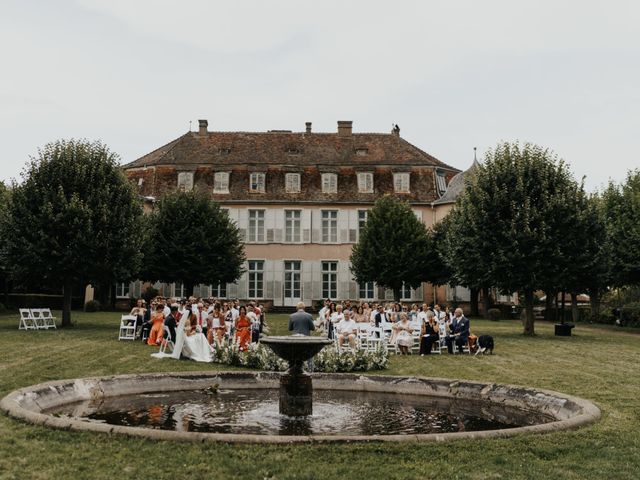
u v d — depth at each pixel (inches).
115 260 1082.1
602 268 1144.8
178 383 513.0
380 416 414.9
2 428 312.0
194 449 280.7
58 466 259.3
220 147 1909.4
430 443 297.6
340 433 358.6
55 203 1061.1
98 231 1068.5
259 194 1833.2
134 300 1737.2
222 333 821.2
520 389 463.2
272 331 1109.7
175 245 1518.2
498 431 319.6
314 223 1841.8
